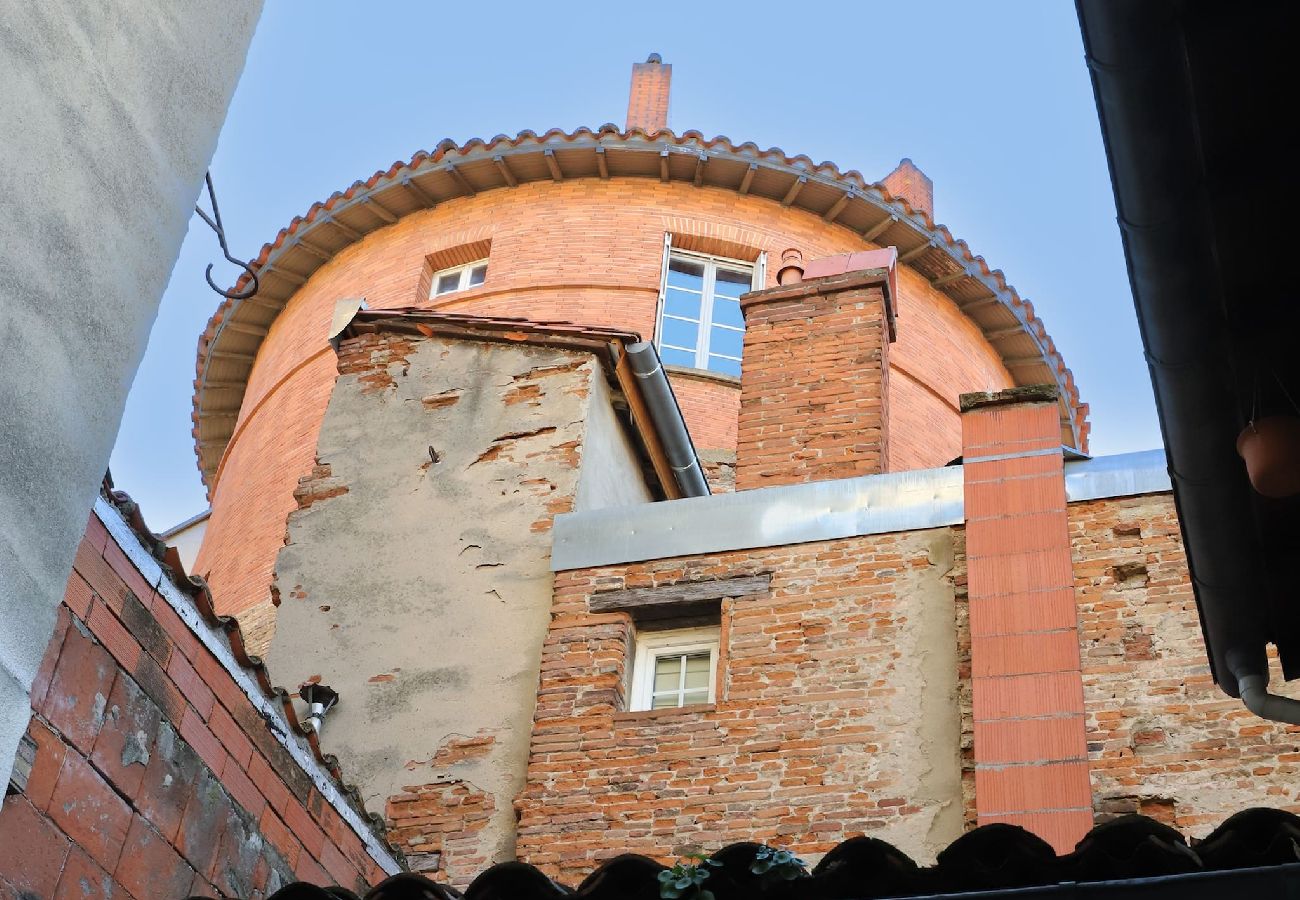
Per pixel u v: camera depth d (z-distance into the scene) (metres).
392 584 13.31
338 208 24.97
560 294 23.59
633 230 24.14
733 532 12.62
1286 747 10.43
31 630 5.77
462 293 24.02
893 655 11.64
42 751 7.13
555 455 13.79
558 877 11.27
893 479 12.50
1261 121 5.44
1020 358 25.75
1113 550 11.59
